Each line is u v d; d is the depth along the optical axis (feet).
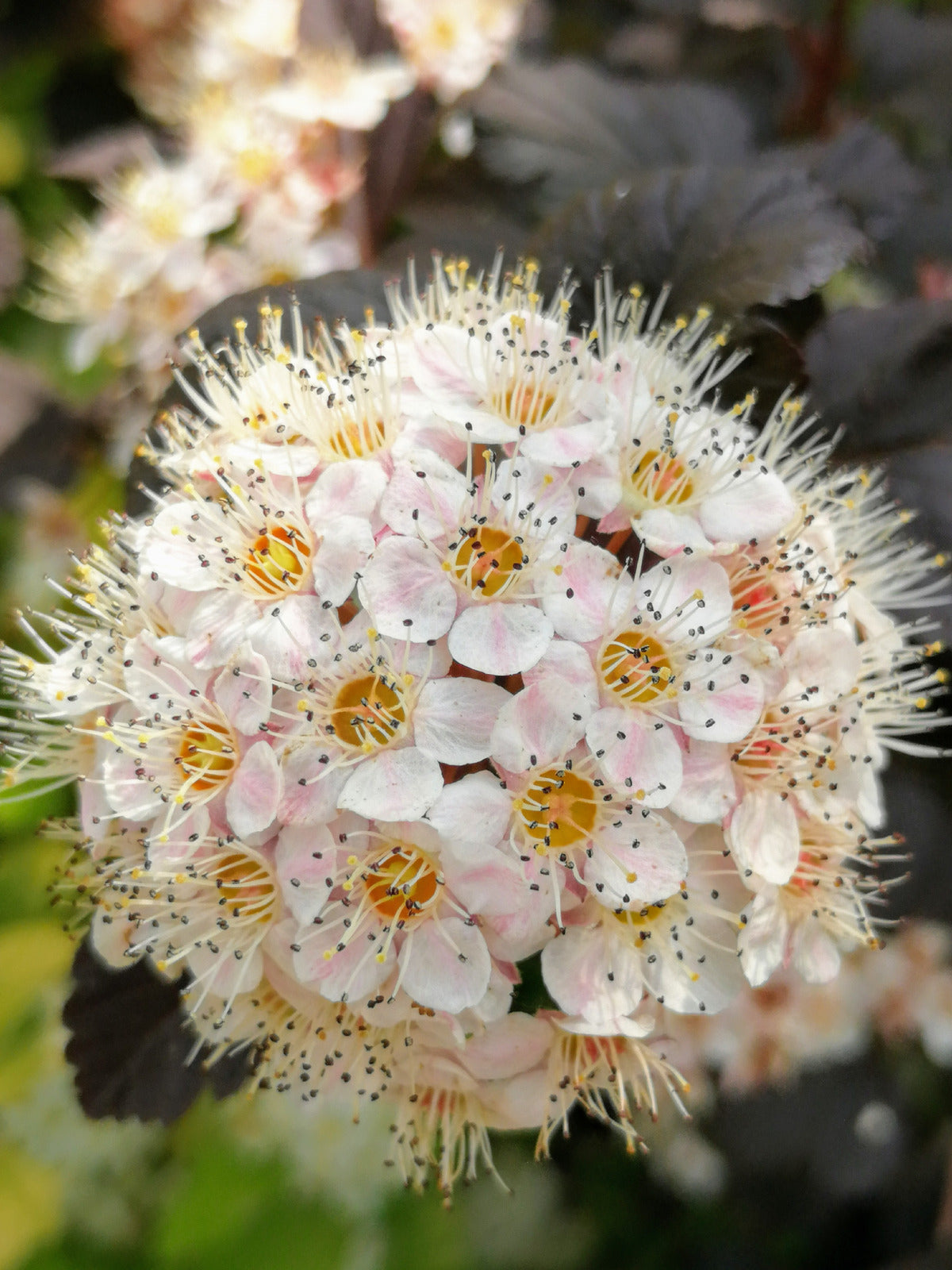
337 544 0.20
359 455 0.22
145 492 0.23
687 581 0.21
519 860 0.19
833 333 0.27
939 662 0.27
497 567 0.21
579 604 0.20
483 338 0.22
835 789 0.22
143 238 0.33
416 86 0.34
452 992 0.20
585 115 0.33
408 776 0.19
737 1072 0.33
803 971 0.22
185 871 0.20
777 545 0.22
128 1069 0.24
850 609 0.23
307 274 0.32
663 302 0.25
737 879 0.21
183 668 0.21
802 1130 0.35
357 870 0.19
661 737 0.20
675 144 0.33
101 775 0.22
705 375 0.25
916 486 0.26
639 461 0.22
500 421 0.21
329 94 0.32
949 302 0.27
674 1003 0.21
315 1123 0.35
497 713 0.20
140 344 0.34
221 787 0.20
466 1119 0.23
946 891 0.29
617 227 0.26
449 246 0.30
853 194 0.30
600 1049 0.22
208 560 0.21
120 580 0.23
